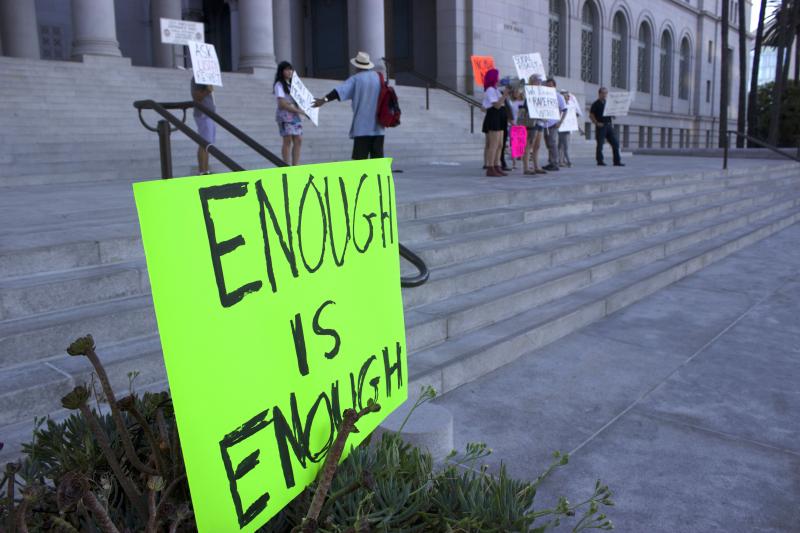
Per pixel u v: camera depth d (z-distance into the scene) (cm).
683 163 1549
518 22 2258
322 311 164
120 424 151
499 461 297
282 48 2200
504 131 1088
